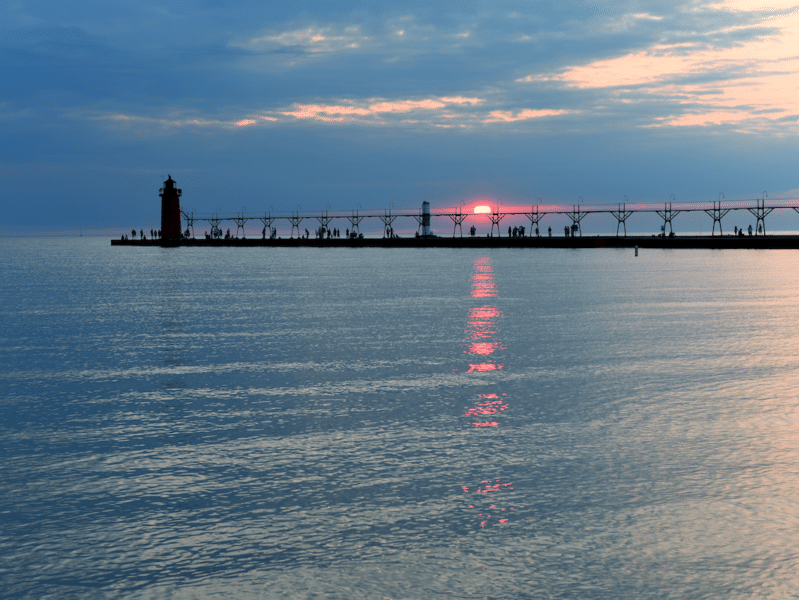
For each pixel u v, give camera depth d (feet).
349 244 529.45
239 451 37.32
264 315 102.47
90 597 22.67
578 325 86.84
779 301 114.93
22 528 27.78
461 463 34.78
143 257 390.21
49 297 136.46
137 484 32.53
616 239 412.36
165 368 61.52
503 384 53.11
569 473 33.06
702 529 26.68
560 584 22.90
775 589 22.34
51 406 47.67
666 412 44.09
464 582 23.12
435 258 327.67
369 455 36.32
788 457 34.86
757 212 418.51
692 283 156.15
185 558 25.18
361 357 65.92
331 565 24.48
